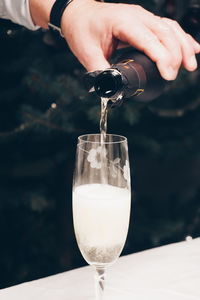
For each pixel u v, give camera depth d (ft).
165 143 5.28
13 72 5.13
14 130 4.76
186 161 6.98
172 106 4.92
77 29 2.86
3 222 5.40
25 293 2.43
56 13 2.94
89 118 4.57
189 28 3.11
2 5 3.28
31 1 3.16
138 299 2.39
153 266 2.64
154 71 2.62
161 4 3.94
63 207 5.56
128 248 5.29
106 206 2.28
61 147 5.47
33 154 5.63
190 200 5.78
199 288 2.48
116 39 2.81
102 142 2.32
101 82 2.43
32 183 5.56
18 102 5.20
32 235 5.44
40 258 5.41
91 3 2.90
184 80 4.82
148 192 6.80
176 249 2.80
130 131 5.05
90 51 2.84
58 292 2.43
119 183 2.33
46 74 4.84
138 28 2.65
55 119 4.66
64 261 5.49
